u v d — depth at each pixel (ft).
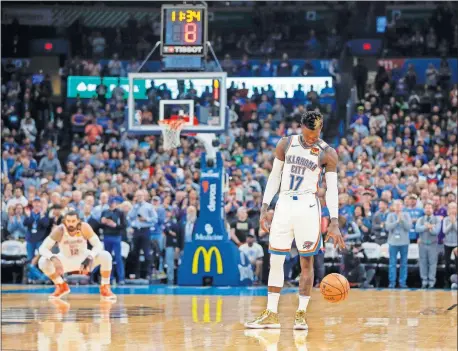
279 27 105.60
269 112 89.10
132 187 65.82
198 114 54.39
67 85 97.14
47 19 104.73
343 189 61.41
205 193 55.16
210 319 29.17
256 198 60.85
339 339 22.90
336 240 26.32
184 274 55.11
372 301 39.50
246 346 21.08
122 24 106.83
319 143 26.66
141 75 55.16
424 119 84.53
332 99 93.50
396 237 57.11
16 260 60.08
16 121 92.12
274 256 26.63
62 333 24.27
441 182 69.87
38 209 59.47
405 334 24.35
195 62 55.16
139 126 55.47
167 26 54.80
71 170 73.56
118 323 27.55
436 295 45.21
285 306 35.81
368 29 104.99
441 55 100.48
